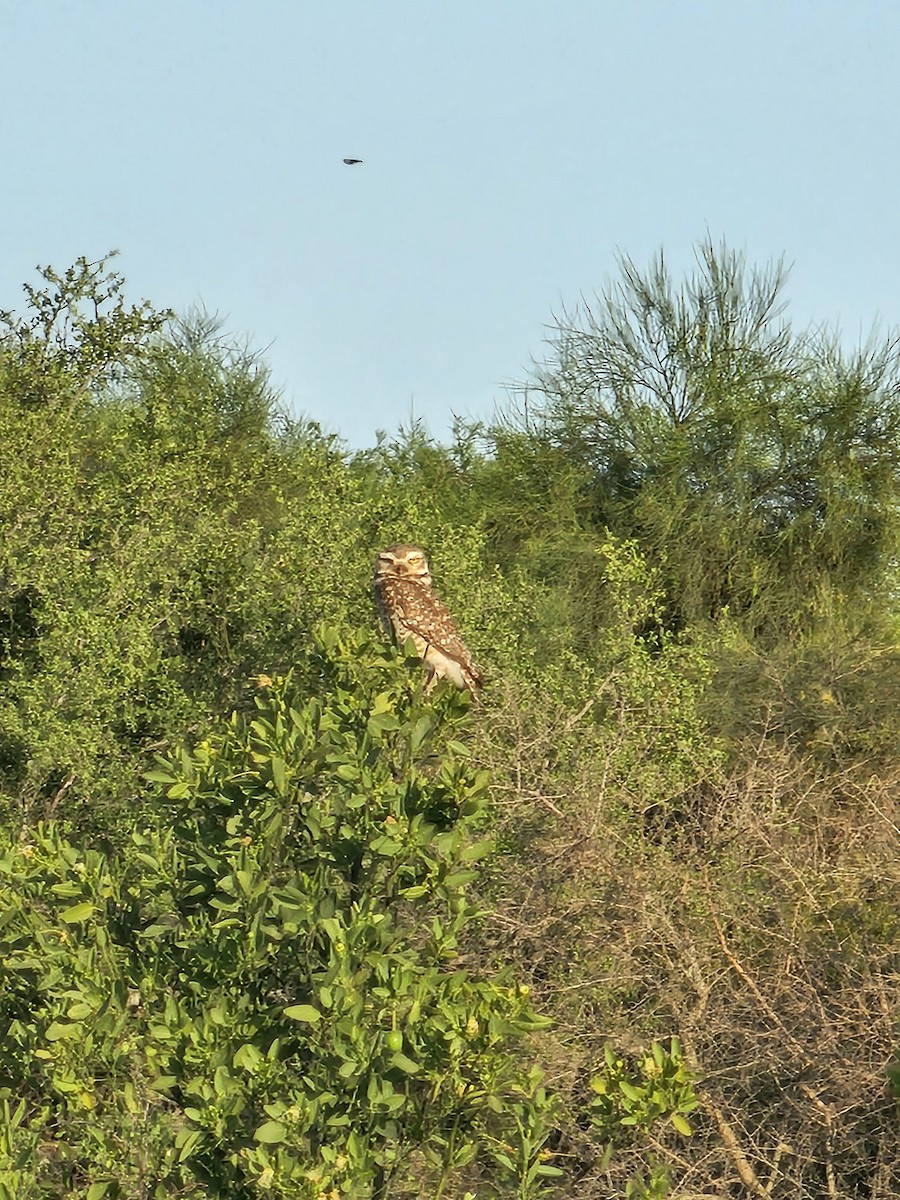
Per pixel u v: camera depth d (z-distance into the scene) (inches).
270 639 878.4
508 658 920.9
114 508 922.7
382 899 521.7
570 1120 631.8
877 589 1493.6
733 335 1544.0
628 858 733.3
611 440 1549.0
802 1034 677.3
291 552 899.4
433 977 486.9
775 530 1497.3
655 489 1471.5
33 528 874.1
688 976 680.4
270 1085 473.4
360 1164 450.3
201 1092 469.1
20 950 533.0
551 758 808.9
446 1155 482.3
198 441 1024.9
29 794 776.3
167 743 822.5
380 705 519.8
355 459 1583.4
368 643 554.9
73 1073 487.5
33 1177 489.1
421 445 1624.0
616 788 783.7
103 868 553.6
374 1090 463.2
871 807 785.6
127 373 1197.7
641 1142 639.1
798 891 719.1
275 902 510.9
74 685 784.9
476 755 772.6
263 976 527.8
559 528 1493.6
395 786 513.7
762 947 721.6
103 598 840.9
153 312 1053.2
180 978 528.1
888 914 719.7
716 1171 674.8
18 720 774.5
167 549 882.1
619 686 864.3
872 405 1498.5
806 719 1052.5
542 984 708.0
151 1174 487.5
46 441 925.8
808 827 788.6
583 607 1364.4
